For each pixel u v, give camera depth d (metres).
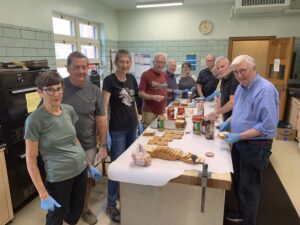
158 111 2.75
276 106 1.59
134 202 1.60
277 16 4.87
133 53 5.79
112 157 2.08
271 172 2.93
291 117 4.27
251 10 4.59
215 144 1.75
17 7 2.86
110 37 5.45
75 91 1.67
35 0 3.13
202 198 1.36
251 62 1.61
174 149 1.54
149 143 1.75
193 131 2.01
